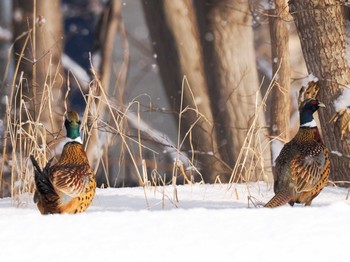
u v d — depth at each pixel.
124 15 65.56
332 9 24.55
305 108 21.14
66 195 18.39
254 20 41.16
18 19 37.66
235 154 39.62
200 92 40.44
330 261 11.10
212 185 25.48
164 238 11.98
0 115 36.09
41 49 36.44
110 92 55.56
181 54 40.72
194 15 41.84
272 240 11.86
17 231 12.42
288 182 20.69
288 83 31.62
